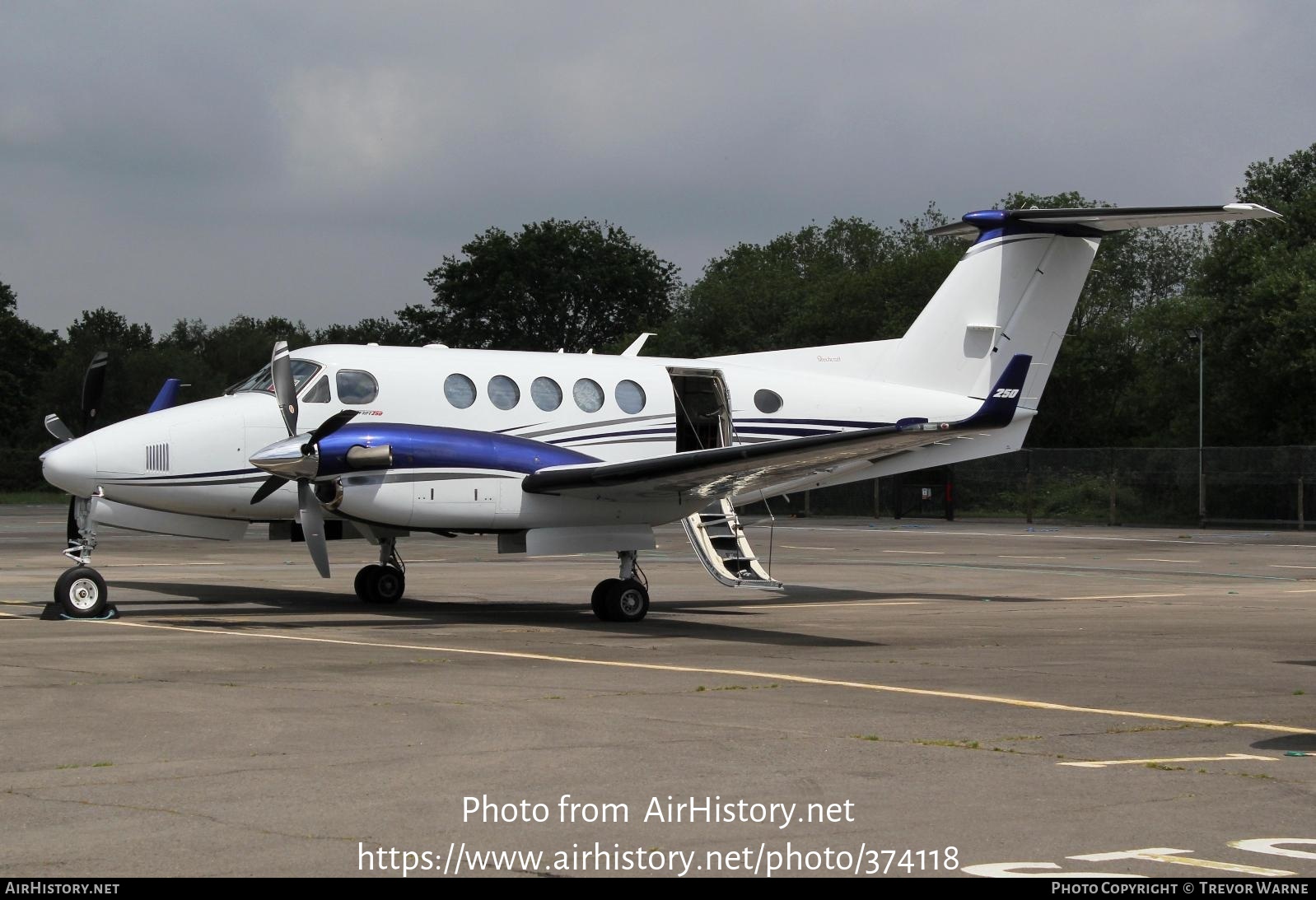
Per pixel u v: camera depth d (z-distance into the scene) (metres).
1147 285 74.69
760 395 16.56
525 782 6.09
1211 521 38.38
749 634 12.95
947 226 17.73
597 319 71.31
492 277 69.44
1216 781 6.27
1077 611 15.66
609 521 14.07
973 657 11.12
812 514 45.84
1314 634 13.12
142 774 6.18
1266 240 48.19
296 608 15.17
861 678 9.72
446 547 29.11
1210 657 11.23
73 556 13.59
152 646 11.09
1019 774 6.40
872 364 17.39
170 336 90.88
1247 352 44.53
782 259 81.12
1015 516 42.72
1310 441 43.28
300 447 12.58
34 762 6.43
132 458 13.28
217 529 14.52
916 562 25.00
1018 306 17.47
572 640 12.21
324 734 7.18
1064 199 62.91
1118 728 7.73
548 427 15.08
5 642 11.31
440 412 14.55
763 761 6.64
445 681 9.27
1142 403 53.03
